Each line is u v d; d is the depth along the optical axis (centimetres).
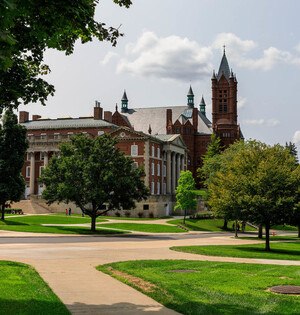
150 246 3716
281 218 3891
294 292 1522
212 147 13175
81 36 1490
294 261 2778
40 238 4425
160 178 9825
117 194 5750
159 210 8956
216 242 4759
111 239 4638
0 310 1116
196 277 1802
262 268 2188
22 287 1459
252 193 4050
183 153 11175
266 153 4544
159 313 1200
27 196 9844
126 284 1666
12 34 1358
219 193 4759
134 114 14988
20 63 1575
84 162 5722
